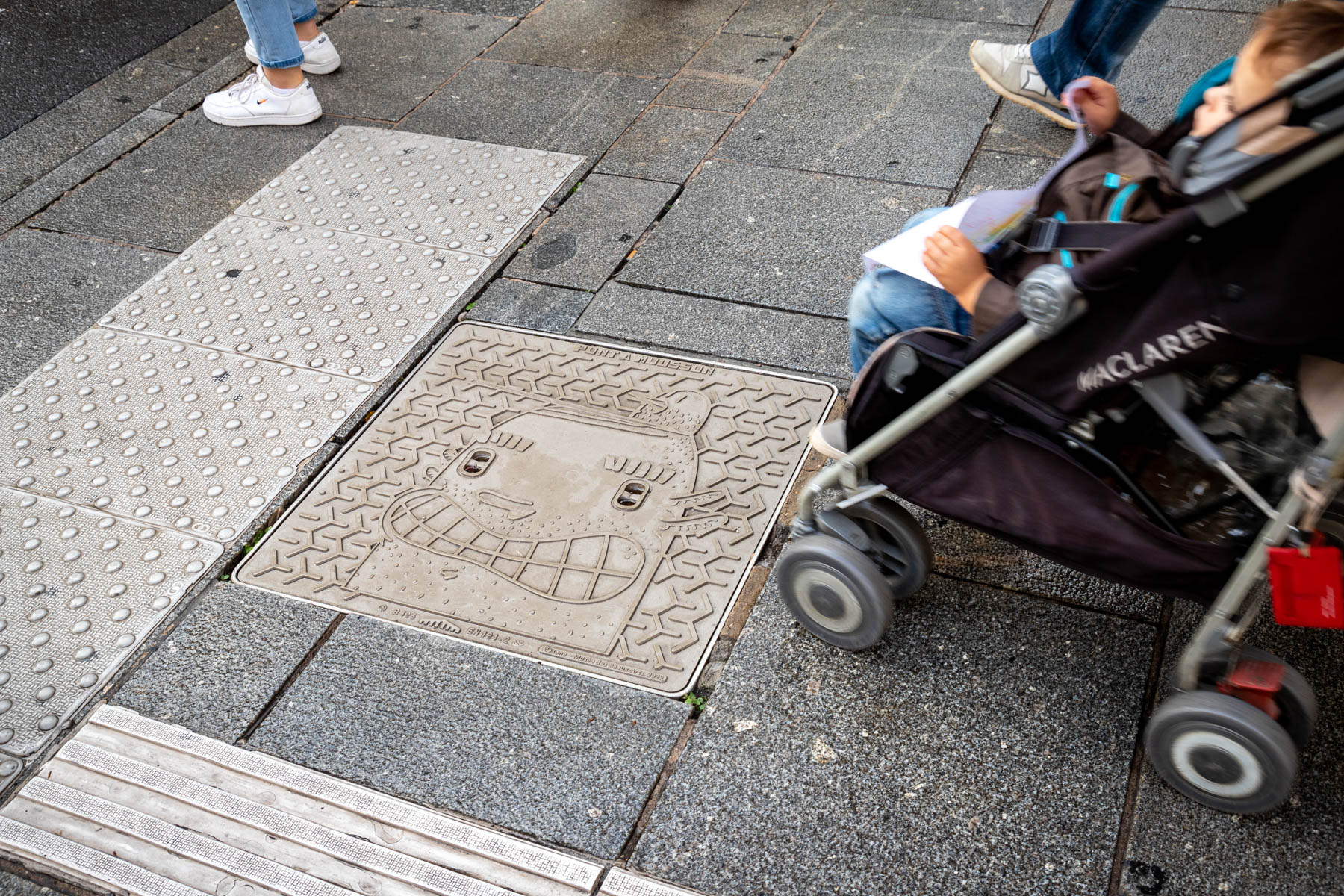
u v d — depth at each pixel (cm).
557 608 246
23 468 296
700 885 196
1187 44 424
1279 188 138
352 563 262
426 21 507
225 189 404
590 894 196
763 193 376
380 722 228
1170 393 168
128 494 286
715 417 291
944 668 228
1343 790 200
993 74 387
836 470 208
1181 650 226
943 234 185
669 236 361
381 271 357
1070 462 178
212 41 503
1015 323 169
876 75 432
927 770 210
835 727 219
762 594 246
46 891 206
